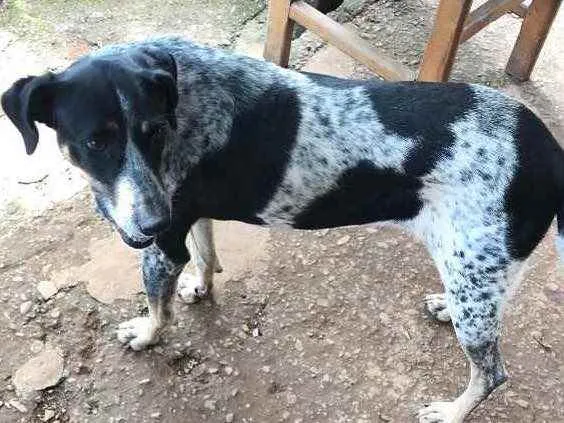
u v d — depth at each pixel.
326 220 1.03
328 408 1.12
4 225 1.28
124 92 0.82
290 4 1.48
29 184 1.34
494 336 0.99
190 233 1.12
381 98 0.96
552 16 1.53
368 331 1.21
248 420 1.10
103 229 1.29
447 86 0.97
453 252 0.95
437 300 1.23
